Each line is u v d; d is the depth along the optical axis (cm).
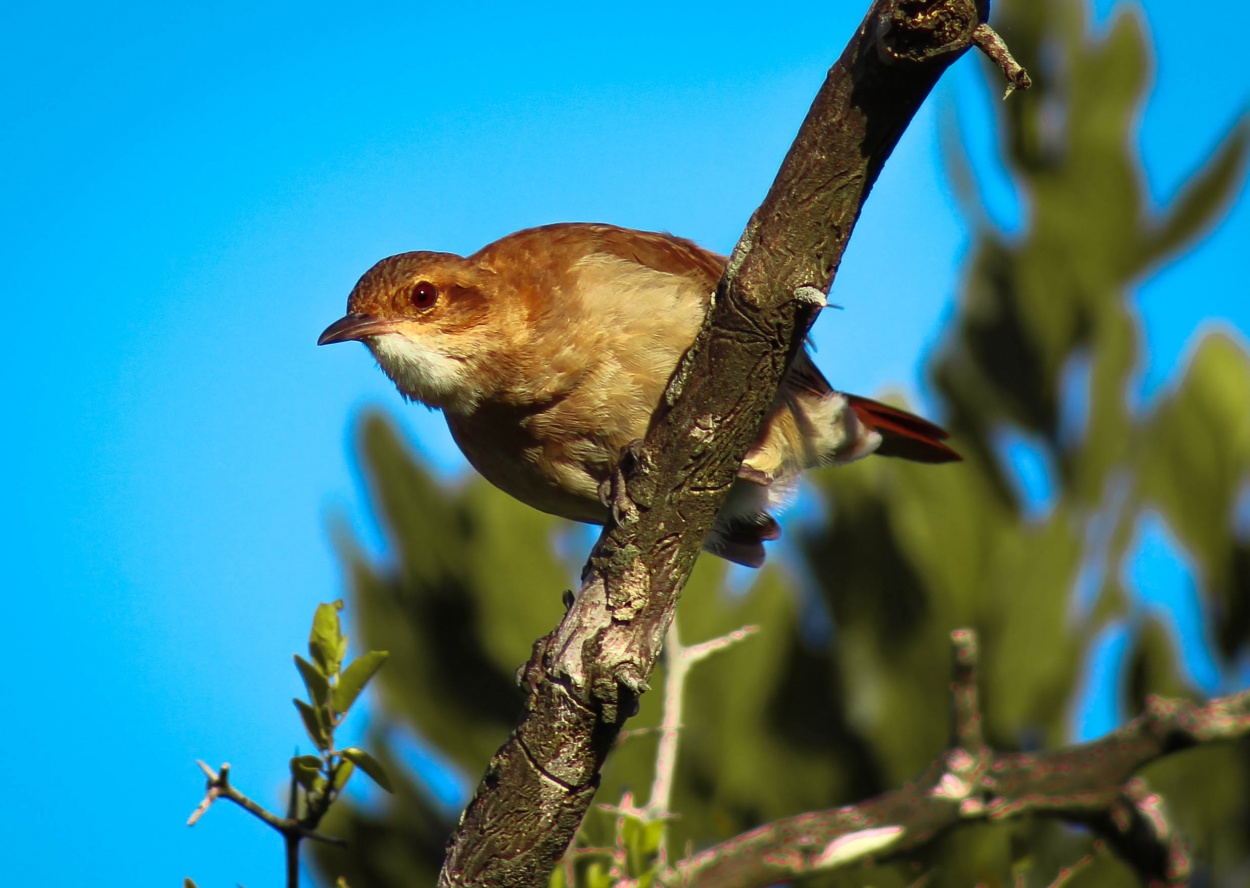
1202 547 1075
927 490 1102
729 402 544
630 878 638
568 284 780
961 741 732
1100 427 1115
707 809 1018
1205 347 1108
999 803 721
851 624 1091
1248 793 1018
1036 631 1062
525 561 1039
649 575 575
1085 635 1071
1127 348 1134
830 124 489
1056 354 1157
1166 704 738
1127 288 1180
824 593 1104
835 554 1104
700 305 766
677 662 698
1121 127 1187
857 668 1080
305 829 559
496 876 598
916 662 1079
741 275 518
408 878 1035
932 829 726
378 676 1055
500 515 1045
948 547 1091
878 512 1100
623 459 586
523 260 798
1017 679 1059
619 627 579
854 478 1111
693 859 721
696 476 559
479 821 598
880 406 932
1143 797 746
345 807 1034
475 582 1042
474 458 842
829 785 1070
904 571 1089
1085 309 1160
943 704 1074
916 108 486
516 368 778
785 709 1082
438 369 795
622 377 765
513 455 813
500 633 1037
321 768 564
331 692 565
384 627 1059
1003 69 454
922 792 732
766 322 523
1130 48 1198
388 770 1042
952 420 1168
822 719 1082
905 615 1088
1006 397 1162
